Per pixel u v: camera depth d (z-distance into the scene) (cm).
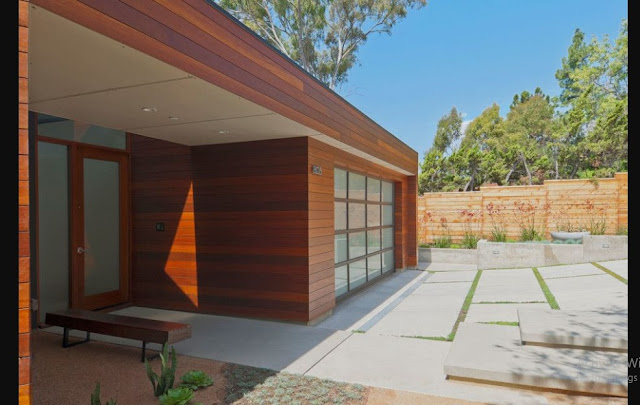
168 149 607
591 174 1631
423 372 365
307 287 520
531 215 1164
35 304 496
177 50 282
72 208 547
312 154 538
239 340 459
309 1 1603
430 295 736
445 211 1281
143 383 341
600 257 934
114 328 388
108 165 604
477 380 341
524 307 546
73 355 412
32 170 496
